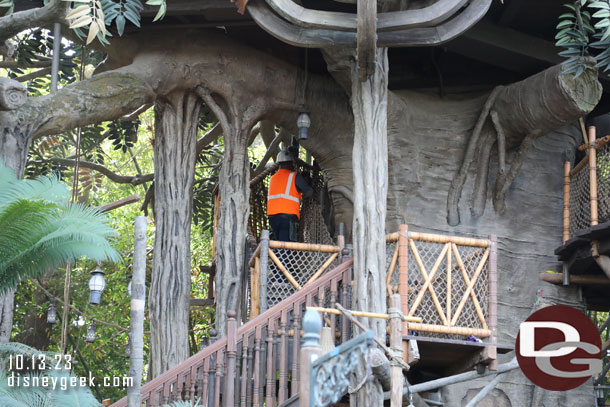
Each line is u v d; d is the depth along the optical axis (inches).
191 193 438.0
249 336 324.5
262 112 452.4
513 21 438.3
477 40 434.9
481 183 459.2
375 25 324.5
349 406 332.5
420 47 482.0
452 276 373.4
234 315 320.2
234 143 442.3
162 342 411.2
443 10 335.9
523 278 449.4
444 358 355.9
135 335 241.8
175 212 428.8
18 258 276.8
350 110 467.2
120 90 404.5
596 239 393.7
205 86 439.5
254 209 530.6
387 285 343.9
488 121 458.6
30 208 268.1
